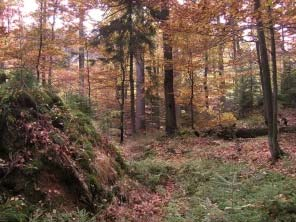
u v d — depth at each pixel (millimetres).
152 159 14219
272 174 10250
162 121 29969
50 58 24297
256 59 24562
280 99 25422
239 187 8984
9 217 5836
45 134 7590
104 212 7559
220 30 12453
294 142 15234
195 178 11016
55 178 7234
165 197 9609
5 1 20781
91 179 7898
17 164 6719
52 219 6332
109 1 19094
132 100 20922
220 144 16406
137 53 20281
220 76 25109
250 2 11883
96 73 24797
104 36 19297
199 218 7449
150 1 16500
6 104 7496
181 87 24312
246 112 26969
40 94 8695
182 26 12766
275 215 6953
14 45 21219
